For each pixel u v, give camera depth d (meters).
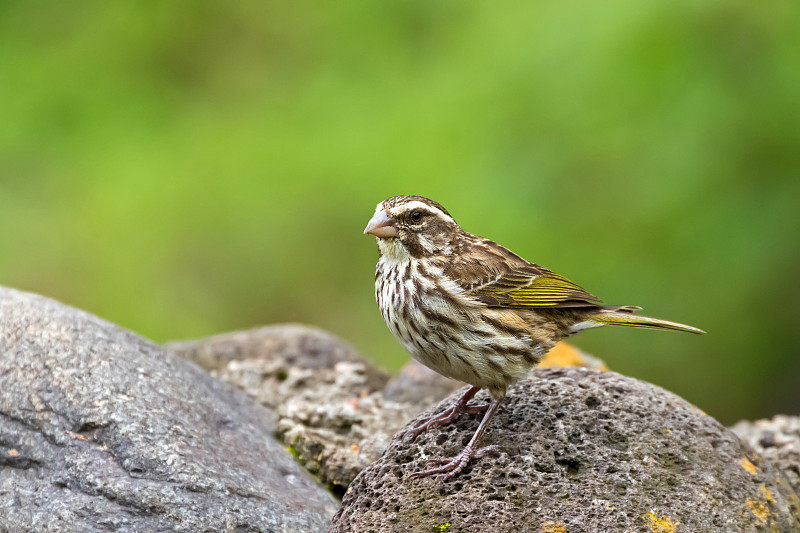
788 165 14.87
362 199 16.09
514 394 7.59
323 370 10.85
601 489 6.72
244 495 7.31
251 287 16.44
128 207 16.62
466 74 16.27
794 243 14.69
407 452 7.14
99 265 16.42
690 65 15.11
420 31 17.55
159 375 8.18
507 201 15.30
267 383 10.34
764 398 15.15
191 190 16.69
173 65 18.11
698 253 14.84
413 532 6.46
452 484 6.78
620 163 15.18
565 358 10.27
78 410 7.48
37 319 8.20
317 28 17.98
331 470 8.38
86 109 17.52
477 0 16.84
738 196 14.90
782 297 14.74
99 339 8.23
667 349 14.88
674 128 15.05
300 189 16.44
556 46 15.62
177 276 16.38
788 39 14.96
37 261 16.47
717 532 6.60
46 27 18.28
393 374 11.82
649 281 14.88
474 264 7.75
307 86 17.53
